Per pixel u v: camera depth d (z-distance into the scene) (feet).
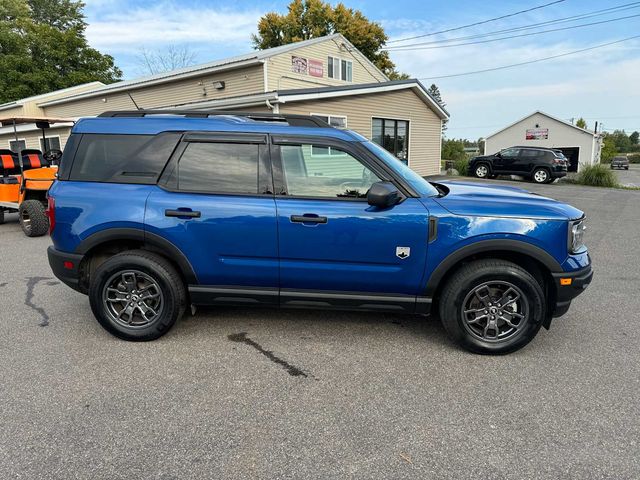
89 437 7.77
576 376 9.88
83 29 131.44
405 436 7.82
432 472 6.95
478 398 9.02
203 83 53.62
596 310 13.97
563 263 10.32
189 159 11.27
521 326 10.66
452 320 10.77
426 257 10.51
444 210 10.42
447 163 87.45
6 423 8.16
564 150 115.55
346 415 8.45
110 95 62.13
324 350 11.21
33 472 6.92
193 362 10.57
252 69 50.34
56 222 11.48
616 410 8.57
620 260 20.38
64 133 66.08
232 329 12.49
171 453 7.38
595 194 50.44
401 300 10.91
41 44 93.66
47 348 11.30
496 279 10.44
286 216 10.69
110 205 11.19
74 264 11.46
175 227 10.99
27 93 90.17
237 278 11.21
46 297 15.28
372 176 10.89
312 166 11.03
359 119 50.44
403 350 11.20
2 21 105.09
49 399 8.96
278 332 12.29
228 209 10.85
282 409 8.64
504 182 65.82
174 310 11.47
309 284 11.07
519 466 7.07
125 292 11.61
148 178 11.32
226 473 6.92
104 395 9.12
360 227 10.50
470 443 7.63
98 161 11.53
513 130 122.42
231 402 8.88
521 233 10.20
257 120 12.01
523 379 9.77
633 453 7.36
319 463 7.14
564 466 7.06
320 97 44.27
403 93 56.65
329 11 112.47
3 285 16.65
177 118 11.67
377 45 116.47
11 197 28.96
